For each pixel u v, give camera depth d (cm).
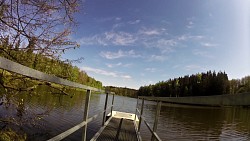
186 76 10888
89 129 1667
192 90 8444
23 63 433
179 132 2447
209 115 5328
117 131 789
